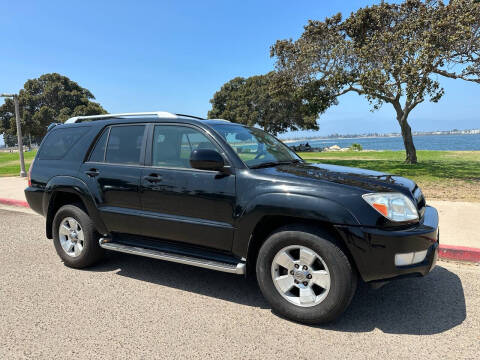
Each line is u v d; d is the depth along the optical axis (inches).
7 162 1018.7
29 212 325.1
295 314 120.2
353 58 650.8
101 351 105.6
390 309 131.7
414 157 695.7
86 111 3009.4
